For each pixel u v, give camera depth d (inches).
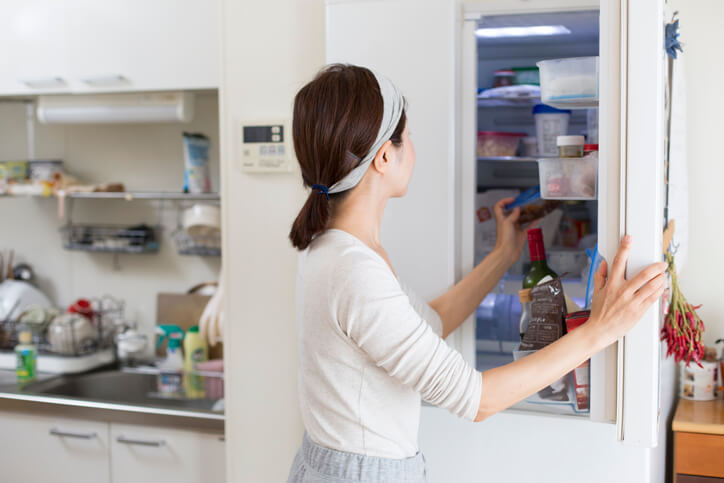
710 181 77.6
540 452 56.7
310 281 42.0
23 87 87.5
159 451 78.3
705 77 76.8
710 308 78.5
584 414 55.6
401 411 42.9
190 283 101.0
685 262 72.3
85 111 89.7
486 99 66.1
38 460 82.9
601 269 42.4
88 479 81.2
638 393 41.9
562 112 62.7
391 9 58.1
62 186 96.6
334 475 42.3
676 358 58.0
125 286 103.9
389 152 43.2
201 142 93.5
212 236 93.0
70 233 101.9
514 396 40.6
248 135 67.9
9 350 95.9
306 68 66.4
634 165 40.5
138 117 88.3
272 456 70.2
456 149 59.1
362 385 41.6
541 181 53.6
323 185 42.1
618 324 40.8
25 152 107.2
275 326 69.0
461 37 58.6
